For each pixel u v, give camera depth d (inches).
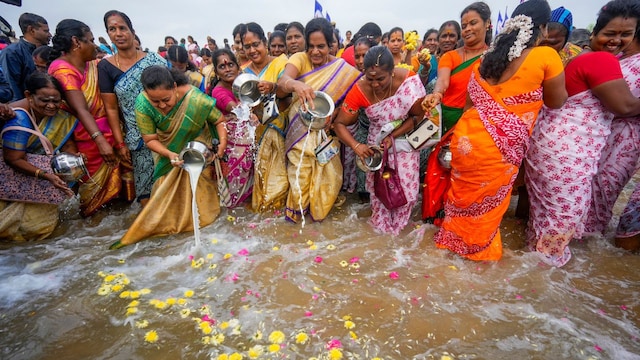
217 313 91.0
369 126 140.1
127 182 159.2
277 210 153.1
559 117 107.5
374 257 117.5
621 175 120.5
